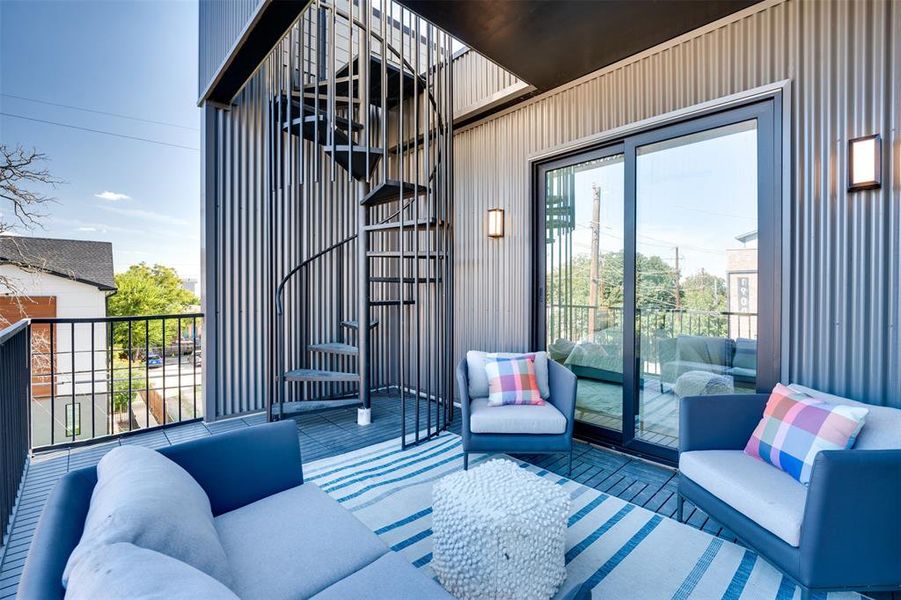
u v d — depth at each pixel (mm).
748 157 2590
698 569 1811
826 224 2309
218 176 3791
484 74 4074
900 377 2102
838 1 2271
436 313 3619
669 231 2939
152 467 1238
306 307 4379
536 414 2777
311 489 1706
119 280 7770
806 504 1487
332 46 3365
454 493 1685
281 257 4180
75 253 7379
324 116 3709
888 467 1449
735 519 1783
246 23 2777
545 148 3607
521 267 3846
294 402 3883
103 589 622
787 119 2400
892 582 1467
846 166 2240
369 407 3885
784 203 2418
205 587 683
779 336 2443
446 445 3299
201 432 3490
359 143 4605
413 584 1110
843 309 2258
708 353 2770
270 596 1086
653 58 2939
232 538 1329
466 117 4129
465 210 4352
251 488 1630
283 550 1277
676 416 2932
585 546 1978
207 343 3734
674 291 2922
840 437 1701
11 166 5402
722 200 2697
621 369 3230
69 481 1232
